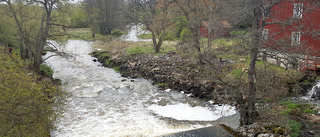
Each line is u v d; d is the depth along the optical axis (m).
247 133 13.18
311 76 18.81
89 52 39.78
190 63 25.64
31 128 9.80
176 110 17.25
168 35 44.62
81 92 21.12
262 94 16.42
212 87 19.55
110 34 56.41
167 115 16.44
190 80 21.72
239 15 14.22
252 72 13.49
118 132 14.15
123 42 45.97
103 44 45.47
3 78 9.66
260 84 15.77
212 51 20.66
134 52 34.69
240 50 14.19
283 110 15.06
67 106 17.94
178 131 14.15
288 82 18.28
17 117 9.54
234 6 15.36
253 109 14.05
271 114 14.49
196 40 23.17
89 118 15.99
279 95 17.02
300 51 14.14
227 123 15.09
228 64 23.41
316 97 16.38
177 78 22.91
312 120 13.66
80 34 56.88
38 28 26.61
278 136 12.05
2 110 8.93
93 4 55.03
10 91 9.32
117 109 17.53
